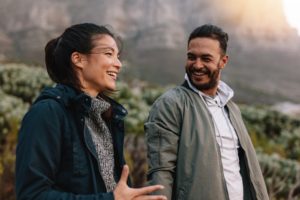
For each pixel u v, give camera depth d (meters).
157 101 3.32
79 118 2.29
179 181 3.10
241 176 3.28
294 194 7.26
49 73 2.49
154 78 133.62
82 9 187.25
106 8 196.88
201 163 3.08
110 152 2.42
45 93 2.31
